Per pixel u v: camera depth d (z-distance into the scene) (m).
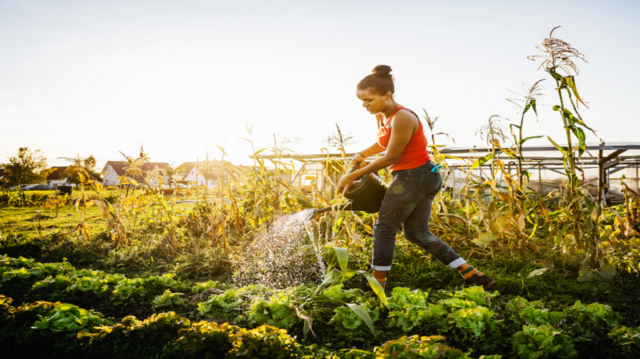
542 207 3.70
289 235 3.83
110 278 3.11
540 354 1.78
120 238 5.12
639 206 5.10
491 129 3.76
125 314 2.65
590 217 3.20
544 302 2.58
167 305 2.77
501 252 3.92
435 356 1.55
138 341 1.96
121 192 5.54
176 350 1.87
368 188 2.86
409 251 3.88
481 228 4.19
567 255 3.43
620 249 3.79
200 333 1.89
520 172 3.75
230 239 4.79
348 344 2.10
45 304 2.20
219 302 2.55
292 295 2.57
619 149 9.27
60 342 1.98
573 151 3.43
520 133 3.69
